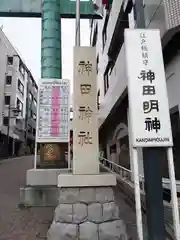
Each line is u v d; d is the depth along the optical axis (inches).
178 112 247.1
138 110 145.3
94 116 201.6
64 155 344.8
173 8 216.5
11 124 1358.3
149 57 153.7
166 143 142.2
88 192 177.0
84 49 215.2
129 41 155.4
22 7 439.5
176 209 134.8
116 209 178.9
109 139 649.0
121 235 171.6
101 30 670.5
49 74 361.7
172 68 255.8
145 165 146.1
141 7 175.2
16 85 1401.3
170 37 227.6
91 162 191.3
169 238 179.0
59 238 165.5
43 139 336.8
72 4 407.2
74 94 205.0
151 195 140.9
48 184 293.4
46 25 382.9
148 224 139.7
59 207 174.2
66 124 343.9
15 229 206.7
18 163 904.3
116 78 444.5
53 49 372.5
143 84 149.3
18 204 286.7
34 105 2085.4
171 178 139.6
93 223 170.6
